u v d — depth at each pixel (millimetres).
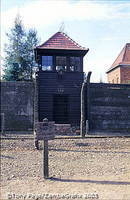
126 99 17203
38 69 18516
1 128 16047
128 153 10406
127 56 32938
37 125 7027
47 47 18750
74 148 11297
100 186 6246
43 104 18297
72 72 18750
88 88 16656
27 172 7496
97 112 16750
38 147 11070
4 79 32500
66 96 18688
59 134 13953
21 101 16562
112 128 16844
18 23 38781
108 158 9430
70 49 18578
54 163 8594
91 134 15180
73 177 7016
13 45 37781
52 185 6324
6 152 10406
